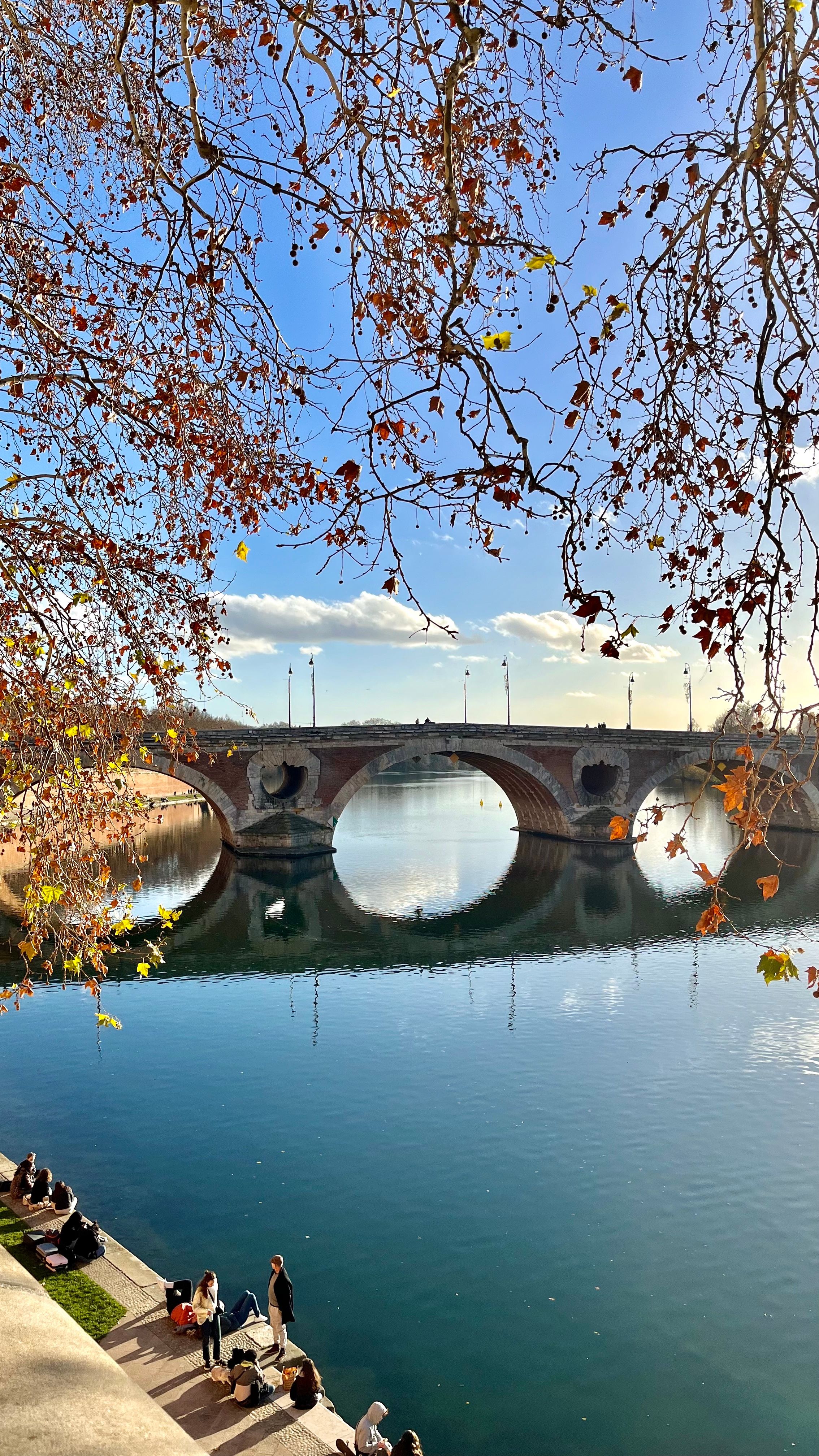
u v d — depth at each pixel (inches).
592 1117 962.1
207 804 5123.0
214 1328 517.3
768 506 196.7
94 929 402.0
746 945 1705.2
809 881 2380.7
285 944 1716.3
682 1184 821.2
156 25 266.8
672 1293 669.9
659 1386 574.9
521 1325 633.0
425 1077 1070.4
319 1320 631.8
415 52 238.5
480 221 247.3
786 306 200.1
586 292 217.6
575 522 201.2
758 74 188.5
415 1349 603.2
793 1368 595.5
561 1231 748.0
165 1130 925.8
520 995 1403.8
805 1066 1106.1
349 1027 1252.5
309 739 2691.9
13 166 324.8
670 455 234.7
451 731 2869.1
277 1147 887.7
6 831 389.1
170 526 386.0
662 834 3304.6
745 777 200.7
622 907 2049.7
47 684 373.1
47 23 341.1
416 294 275.4
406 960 1610.5
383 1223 753.6
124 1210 768.3
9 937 1660.9
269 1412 485.7
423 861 2763.3
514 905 2079.2
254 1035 1221.7
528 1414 550.0
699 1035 1216.8
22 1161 836.0
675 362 228.7
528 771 2994.6
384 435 221.8
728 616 201.5
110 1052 1153.4
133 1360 523.2
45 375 344.5
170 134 339.0
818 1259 713.0
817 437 209.9
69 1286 594.6
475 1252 715.4
